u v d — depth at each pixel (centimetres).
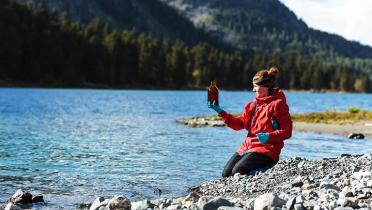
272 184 1203
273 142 1253
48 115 4516
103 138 2680
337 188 1083
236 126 1248
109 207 958
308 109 7362
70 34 17338
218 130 3431
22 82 15288
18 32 15712
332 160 1473
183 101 9188
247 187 1188
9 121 3697
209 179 1444
